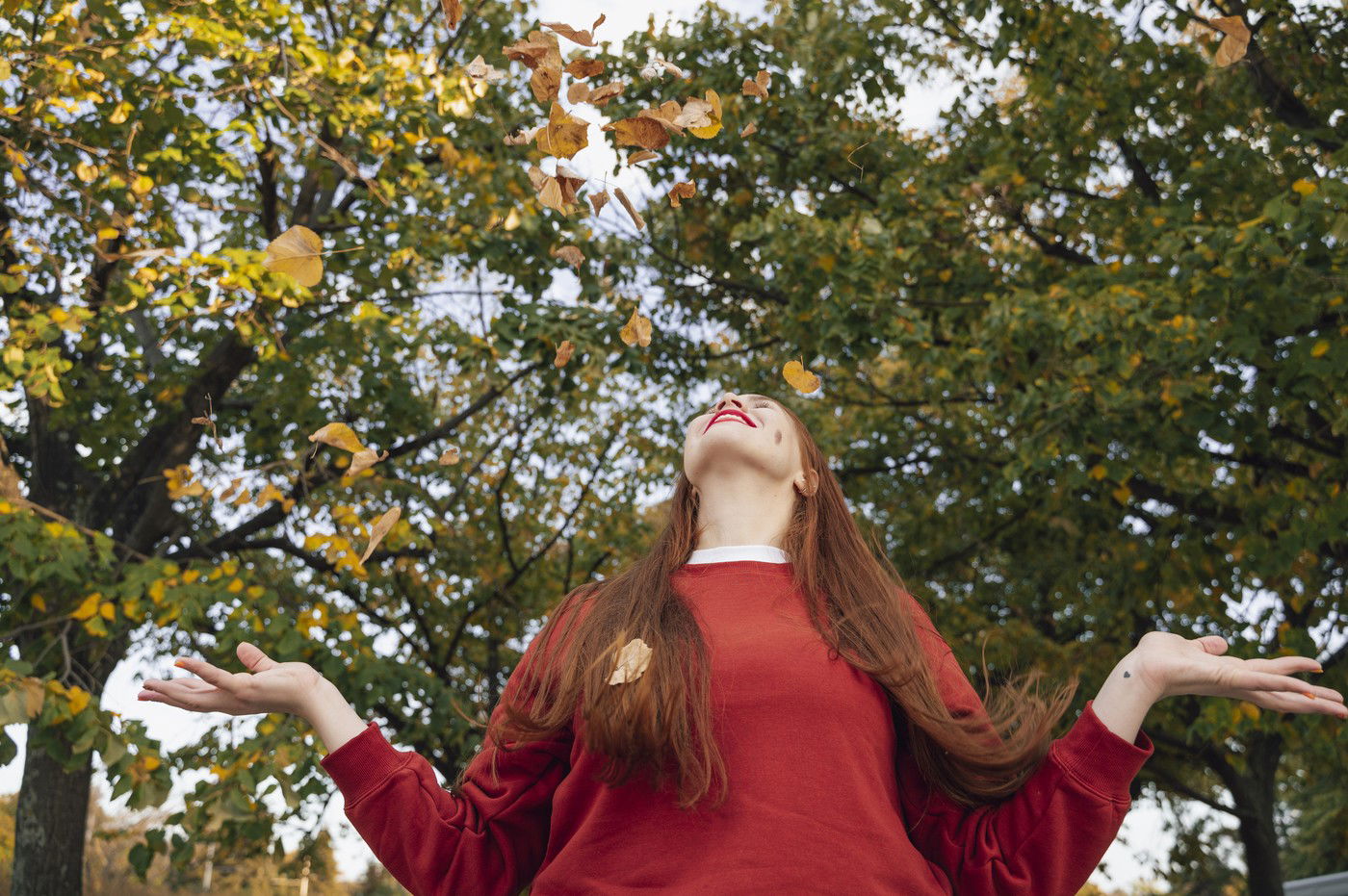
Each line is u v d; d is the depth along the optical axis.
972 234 8.04
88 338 6.77
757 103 8.26
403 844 1.68
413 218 7.14
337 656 5.91
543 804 1.79
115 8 5.80
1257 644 6.31
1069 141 7.57
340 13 7.99
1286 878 17.47
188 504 8.52
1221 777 9.15
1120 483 6.63
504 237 7.18
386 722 7.18
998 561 9.73
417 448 8.24
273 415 8.00
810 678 1.61
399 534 6.62
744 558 1.89
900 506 9.32
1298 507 6.23
